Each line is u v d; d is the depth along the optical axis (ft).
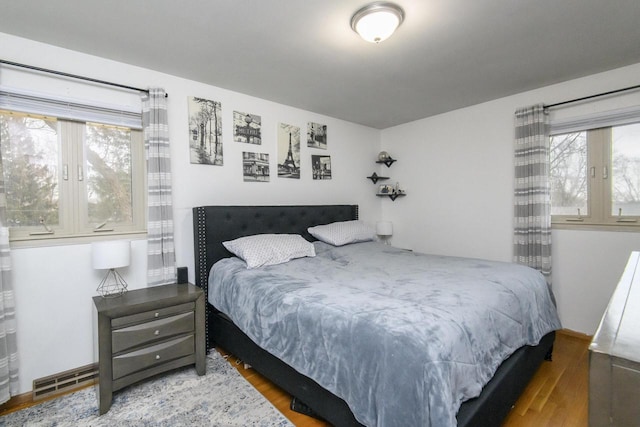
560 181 9.43
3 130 6.29
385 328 4.04
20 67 6.35
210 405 5.88
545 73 8.50
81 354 6.91
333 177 12.47
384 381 3.79
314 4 5.51
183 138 8.59
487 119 10.78
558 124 9.19
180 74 8.38
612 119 8.29
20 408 5.93
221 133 9.31
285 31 6.38
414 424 3.47
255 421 5.42
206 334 8.14
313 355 4.87
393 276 6.64
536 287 6.64
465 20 6.01
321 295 5.42
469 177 11.33
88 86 7.14
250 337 6.32
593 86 8.61
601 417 1.33
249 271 7.38
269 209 9.90
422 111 11.80
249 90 9.56
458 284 5.70
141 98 7.79
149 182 7.63
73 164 7.05
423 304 4.65
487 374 4.33
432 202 12.48
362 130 13.62
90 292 7.06
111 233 7.41
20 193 6.46
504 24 6.16
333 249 9.66
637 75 7.97
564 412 5.60
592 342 1.42
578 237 9.05
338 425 4.70
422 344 3.68
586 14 5.86
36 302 6.43
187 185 8.67
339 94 9.98
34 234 6.57
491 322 4.76
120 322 6.01
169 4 5.46
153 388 6.44
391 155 14.02
